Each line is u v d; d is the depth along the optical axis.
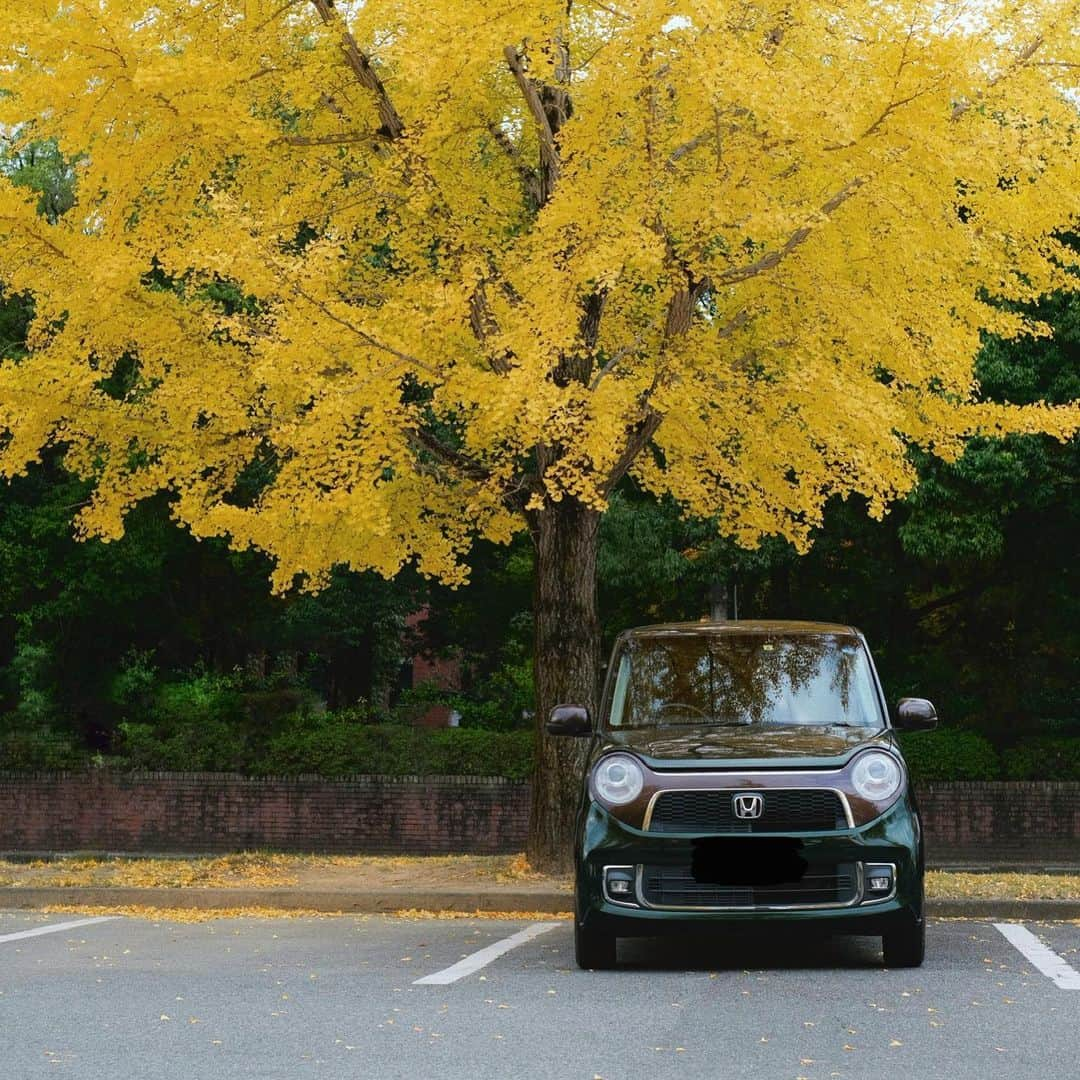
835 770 8.17
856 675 9.34
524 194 14.96
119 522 14.00
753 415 12.80
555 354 11.41
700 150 12.40
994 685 27.05
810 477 13.45
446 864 14.77
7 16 11.75
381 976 8.17
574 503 14.17
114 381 24.77
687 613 27.83
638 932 8.05
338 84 13.72
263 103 13.59
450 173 14.26
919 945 8.17
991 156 11.75
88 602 27.83
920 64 10.90
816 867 8.05
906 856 8.06
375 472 12.19
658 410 12.18
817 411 12.30
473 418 13.54
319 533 14.06
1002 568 25.52
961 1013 6.81
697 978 7.92
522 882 13.12
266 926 11.03
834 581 27.19
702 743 8.46
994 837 24.98
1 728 28.47
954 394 13.84
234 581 29.05
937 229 12.12
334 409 11.87
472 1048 6.14
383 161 13.63
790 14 11.66
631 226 11.20
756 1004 7.08
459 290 11.88
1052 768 25.09
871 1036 6.31
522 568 29.19
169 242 12.84
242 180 14.05
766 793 8.10
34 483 27.58
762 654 9.48
